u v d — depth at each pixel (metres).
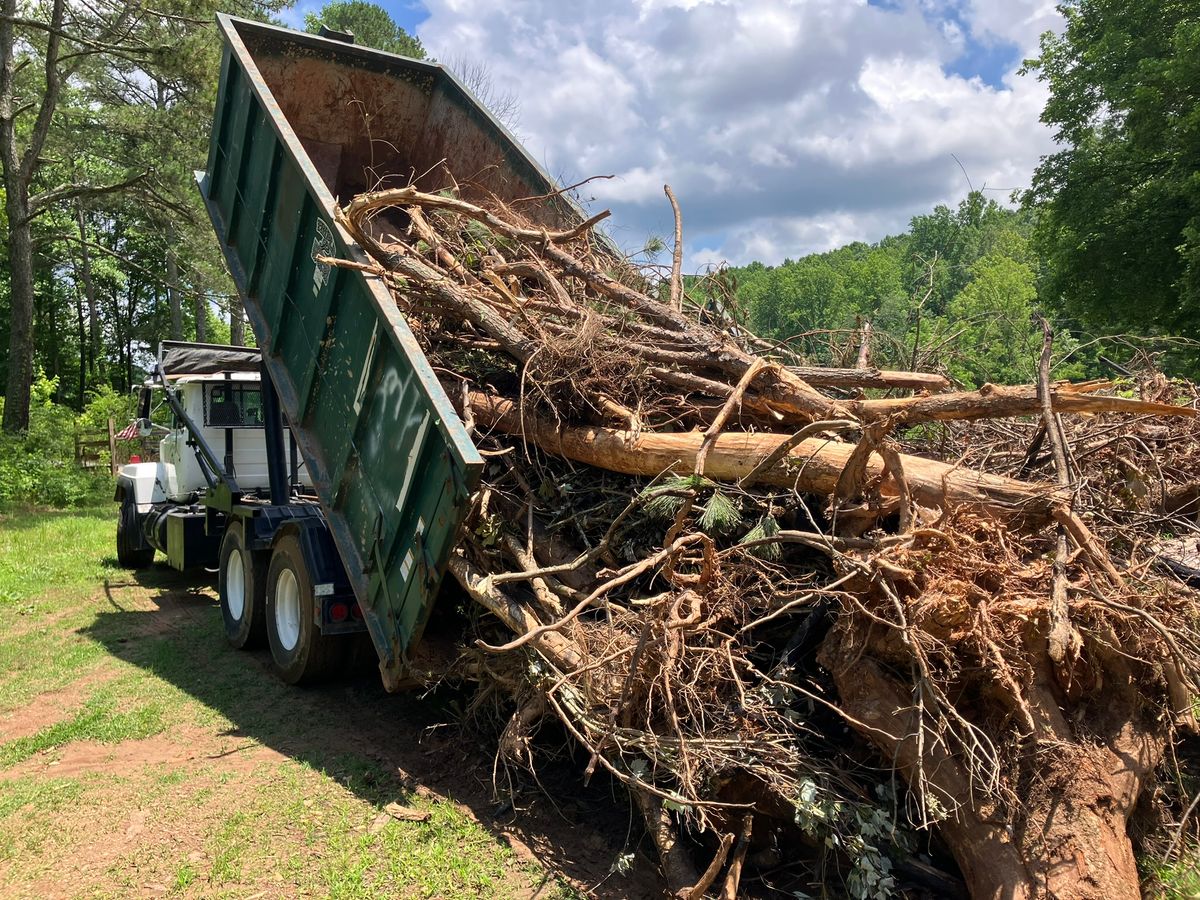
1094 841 2.52
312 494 7.36
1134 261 18.42
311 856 3.41
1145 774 2.81
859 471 3.00
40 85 22.55
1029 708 2.71
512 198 6.50
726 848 2.73
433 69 7.06
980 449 4.00
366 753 4.38
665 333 4.08
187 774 4.14
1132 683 2.91
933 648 2.71
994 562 2.78
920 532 2.75
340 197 7.21
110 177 26.17
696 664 3.04
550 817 3.72
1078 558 2.84
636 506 3.69
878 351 4.98
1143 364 4.34
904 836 2.90
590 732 3.21
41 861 3.41
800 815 2.86
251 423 7.86
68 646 6.33
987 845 2.66
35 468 16.55
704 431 3.78
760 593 3.23
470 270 5.15
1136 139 17.44
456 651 4.15
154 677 5.60
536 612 3.70
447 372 4.45
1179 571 3.62
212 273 21.86
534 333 4.26
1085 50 18.80
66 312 44.28
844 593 2.80
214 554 7.51
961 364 4.86
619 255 5.74
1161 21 17.58
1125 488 3.63
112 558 10.06
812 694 3.05
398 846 3.47
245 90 5.54
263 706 5.08
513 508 4.15
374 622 4.34
